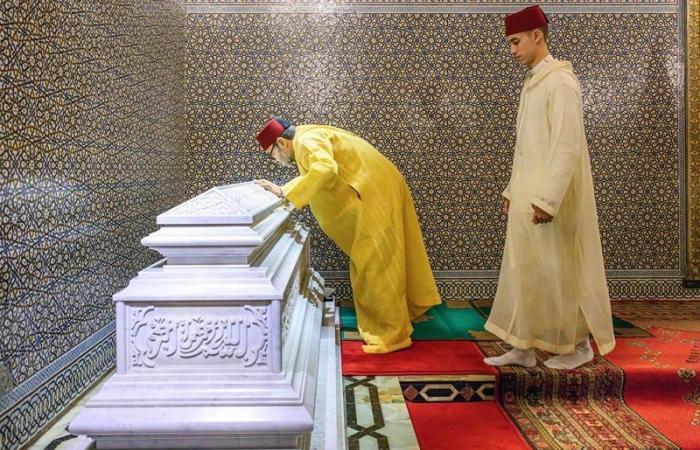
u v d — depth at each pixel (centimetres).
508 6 399
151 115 316
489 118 403
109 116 251
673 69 402
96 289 235
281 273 185
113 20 256
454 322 355
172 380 156
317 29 401
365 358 288
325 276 406
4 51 167
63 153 205
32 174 183
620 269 410
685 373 259
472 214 407
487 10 400
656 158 405
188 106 401
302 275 307
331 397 210
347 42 402
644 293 410
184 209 173
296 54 402
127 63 276
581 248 258
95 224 234
